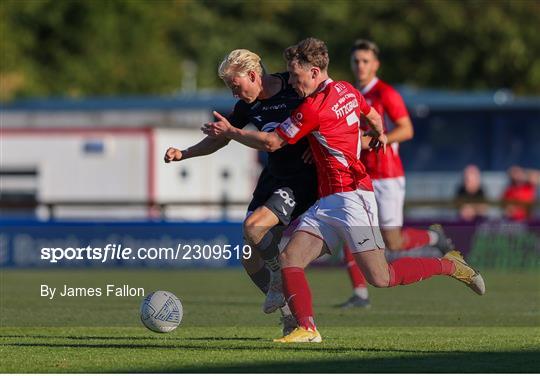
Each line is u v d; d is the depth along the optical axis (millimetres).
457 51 164750
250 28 182625
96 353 30453
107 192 92000
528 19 165500
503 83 166000
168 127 94188
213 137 33188
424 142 120562
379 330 37531
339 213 31781
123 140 91875
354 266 46406
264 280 34281
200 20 183875
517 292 54531
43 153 93000
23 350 31203
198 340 33906
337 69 168375
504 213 88125
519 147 119938
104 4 165000
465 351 30641
